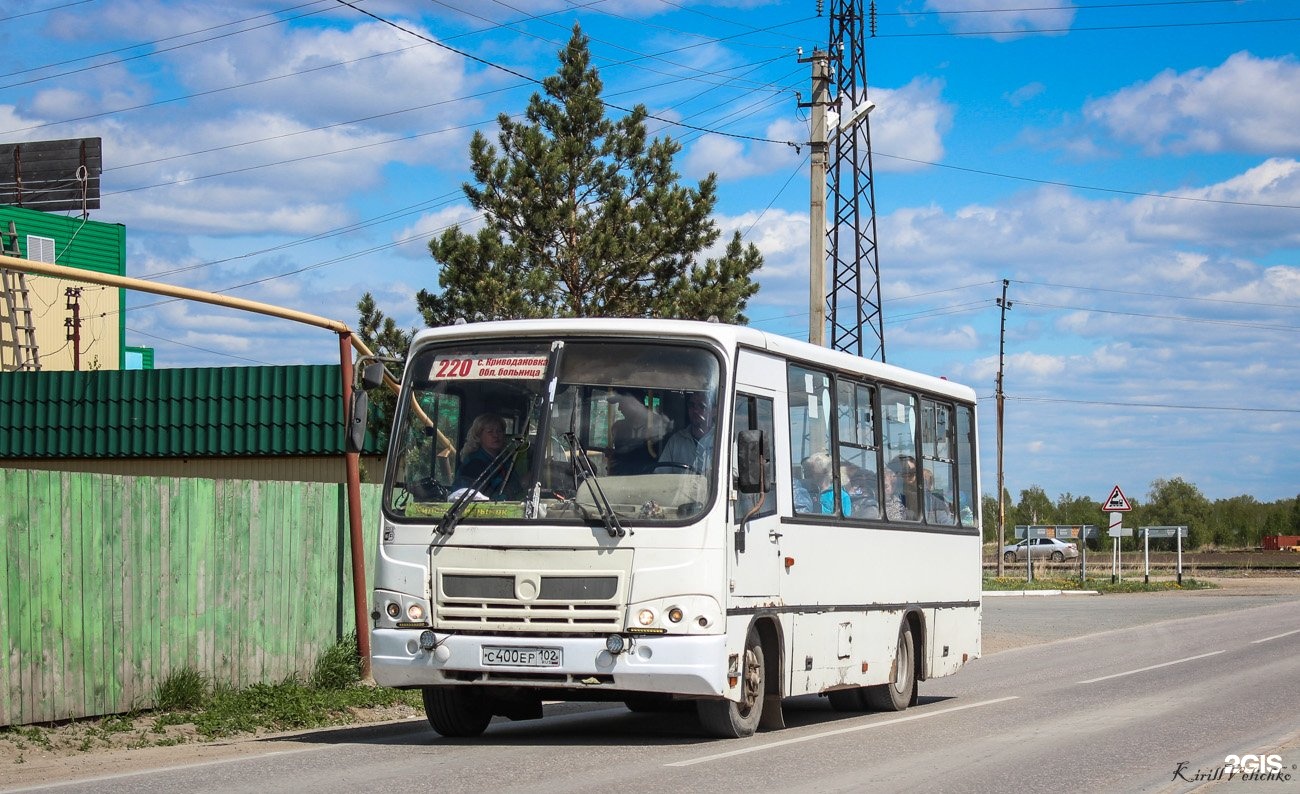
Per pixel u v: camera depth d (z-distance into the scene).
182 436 25.83
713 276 27.66
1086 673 21.31
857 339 37.50
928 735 13.11
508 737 13.12
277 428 25.39
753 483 11.86
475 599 11.77
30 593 12.88
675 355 12.21
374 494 18.58
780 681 13.15
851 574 14.84
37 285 50.72
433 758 11.23
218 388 25.81
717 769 10.58
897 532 16.20
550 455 11.95
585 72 28.52
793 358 13.72
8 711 12.57
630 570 11.60
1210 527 135.25
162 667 14.52
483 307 25.48
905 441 16.77
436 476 12.21
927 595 17.14
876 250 38.25
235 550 15.68
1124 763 11.11
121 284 14.29
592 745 12.22
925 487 17.28
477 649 11.67
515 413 12.14
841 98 31.98
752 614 12.45
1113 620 36.69
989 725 14.05
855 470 15.21
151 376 26.20
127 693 14.01
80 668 13.44
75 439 26.36
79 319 49.59
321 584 17.16
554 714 16.30
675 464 11.89
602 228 27.17
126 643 14.03
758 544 12.61
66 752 12.03
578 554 11.66
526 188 27.08
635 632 11.53
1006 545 97.38
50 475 13.16
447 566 11.88
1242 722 14.19
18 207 55.81
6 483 12.69
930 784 9.91
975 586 18.94
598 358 12.20
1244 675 20.06
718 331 12.30
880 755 11.55
